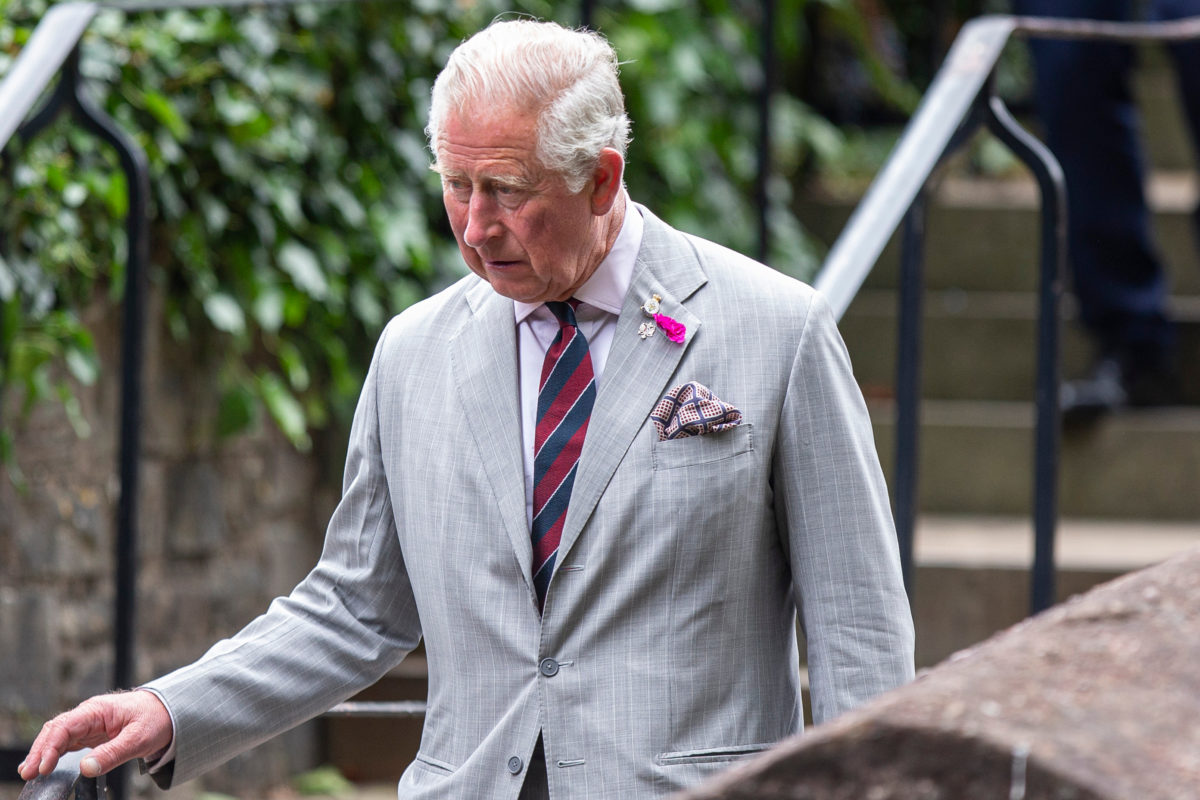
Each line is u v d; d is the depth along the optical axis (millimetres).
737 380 6270
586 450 6195
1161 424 15344
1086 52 15156
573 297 6449
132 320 10094
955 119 9914
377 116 14711
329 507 15539
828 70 22906
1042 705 3768
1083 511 15438
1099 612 4160
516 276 6094
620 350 6324
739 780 3879
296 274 13375
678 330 6297
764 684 6309
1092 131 15375
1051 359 9781
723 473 6133
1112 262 15602
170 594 13055
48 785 6160
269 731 6781
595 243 6227
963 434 15508
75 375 11922
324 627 6906
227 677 6645
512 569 6258
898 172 9859
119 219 12273
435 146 6113
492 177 5828
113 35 12055
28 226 11414
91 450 12234
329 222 14242
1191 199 18562
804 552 6289
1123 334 15641
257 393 13875
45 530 11867
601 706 6059
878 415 16172
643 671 6062
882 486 6477
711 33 18953
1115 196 15477
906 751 3730
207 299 12812
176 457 13125
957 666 4023
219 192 13164
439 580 6410
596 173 6016
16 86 9516
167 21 12617
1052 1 15461
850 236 9664
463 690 6379
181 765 6586
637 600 6102
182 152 12719
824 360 6379
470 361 6555
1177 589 4230
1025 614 13008
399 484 6633
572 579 6141
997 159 21859
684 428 6121
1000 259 18000
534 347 6570
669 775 5980
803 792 3834
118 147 10055
